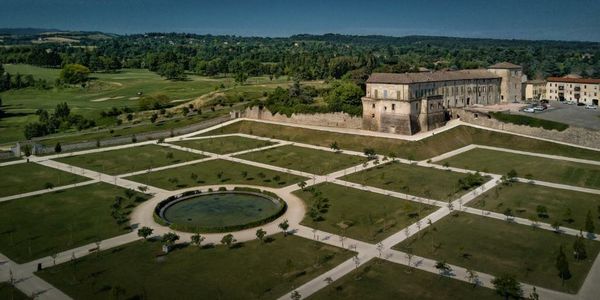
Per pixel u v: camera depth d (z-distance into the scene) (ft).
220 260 317.22
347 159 581.12
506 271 295.07
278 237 353.51
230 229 365.61
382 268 301.84
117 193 464.65
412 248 329.52
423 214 395.14
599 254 317.01
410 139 630.33
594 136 583.99
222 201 447.01
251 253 327.06
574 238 343.46
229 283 286.46
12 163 586.45
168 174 532.32
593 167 520.42
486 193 444.96
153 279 292.61
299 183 479.00
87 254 328.70
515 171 487.61
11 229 375.45
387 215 394.32
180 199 450.71
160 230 370.94
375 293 272.10
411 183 479.82
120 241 350.02
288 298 268.62
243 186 483.92
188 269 305.12
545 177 491.72
